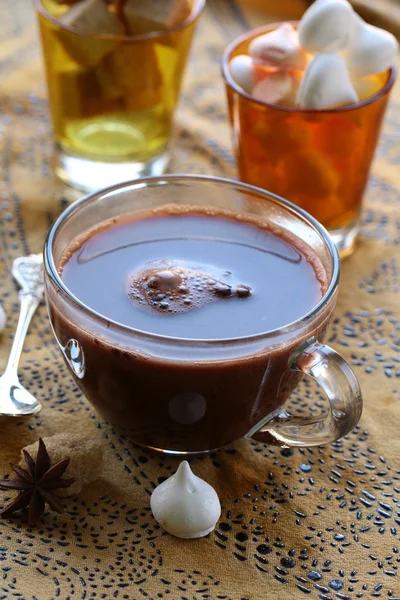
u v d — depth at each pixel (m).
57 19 0.61
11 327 0.54
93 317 0.44
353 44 0.56
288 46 0.56
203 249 0.50
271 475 0.48
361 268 0.60
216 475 0.48
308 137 0.56
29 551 0.44
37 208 0.62
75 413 0.50
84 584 0.43
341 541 0.46
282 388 0.46
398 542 0.46
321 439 0.46
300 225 0.50
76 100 0.62
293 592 0.44
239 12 0.80
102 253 0.49
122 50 0.60
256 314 0.46
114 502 0.47
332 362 0.44
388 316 0.57
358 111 0.56
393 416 0.51
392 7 0.76
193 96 0.73
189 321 0.46
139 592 0.43
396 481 0.48
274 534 0.46
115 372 0.45
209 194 0.51
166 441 0.47
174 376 0.44
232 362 0.44
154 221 0.51
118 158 0.64
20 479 0.46
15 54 0.75
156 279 0.47
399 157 0.68
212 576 0.44
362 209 0.64
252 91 0.58
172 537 0.45
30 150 0.67
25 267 0.56
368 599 0.44
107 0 0.60
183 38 0.62
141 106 0.62
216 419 0.46
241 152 0.59
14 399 0.50
